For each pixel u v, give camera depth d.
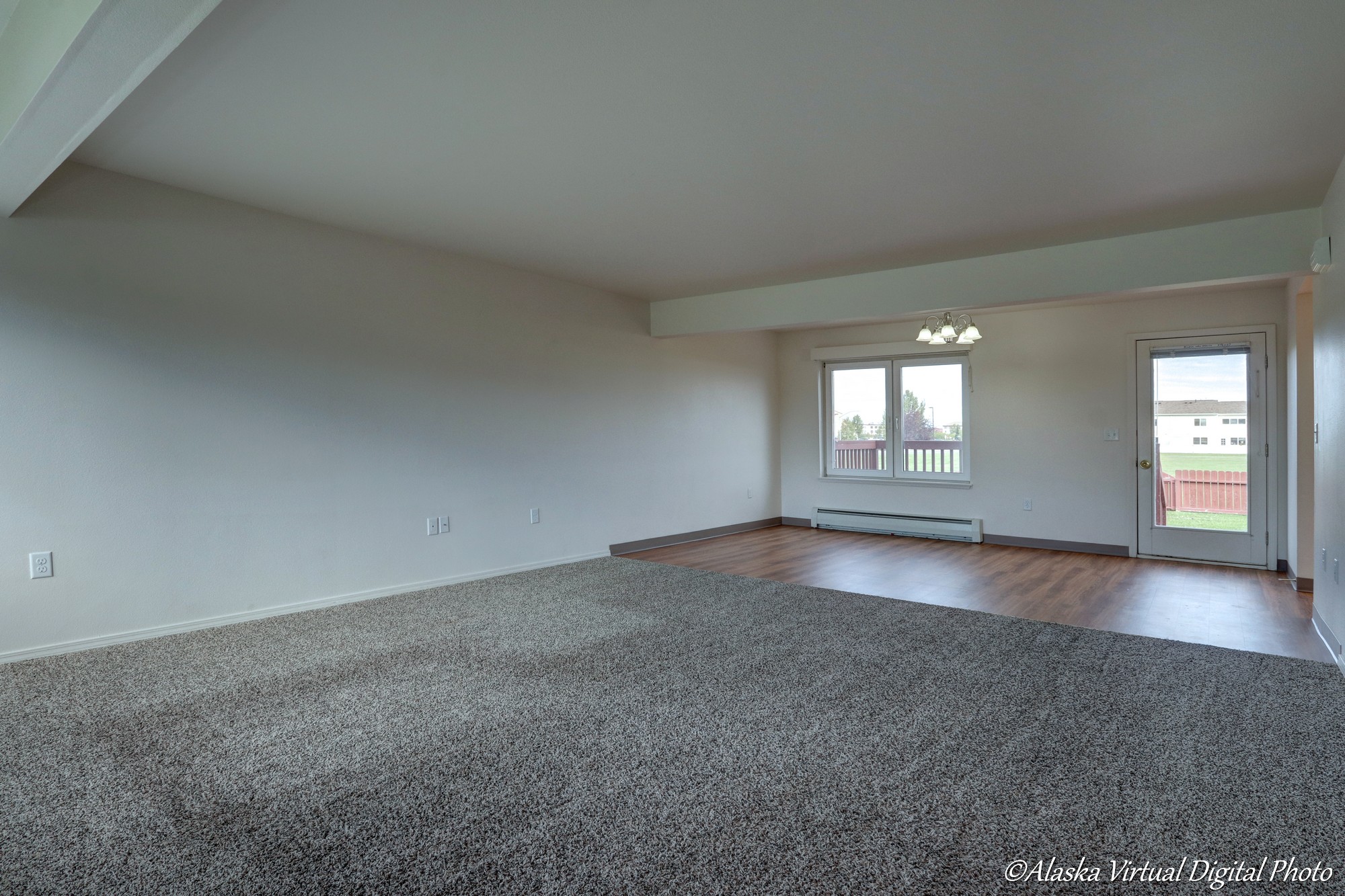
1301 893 1.71
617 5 2.04
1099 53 2.30
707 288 6.10
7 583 3.34
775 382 8.24
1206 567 5.61
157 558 3.77
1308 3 2.01
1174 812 2.07
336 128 2.93
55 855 1.89
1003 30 2.17
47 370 3.42
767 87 2.55
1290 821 2.01
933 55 2.32
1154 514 5.98
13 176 2.82
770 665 3.33
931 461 7.25
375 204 3.95
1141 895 1.71
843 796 2.17
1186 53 2.29
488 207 3.96
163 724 2.71
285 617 4.18
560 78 2.49
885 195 3.69
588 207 3.95
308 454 4.34
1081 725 2.65
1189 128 2.86
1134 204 3.81
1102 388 6.18
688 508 7.07
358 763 2.40
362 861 1.86
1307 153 3.11
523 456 5.57
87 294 3.53
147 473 3.73
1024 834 1.96
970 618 4.14
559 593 4.80
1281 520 5.42
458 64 2.39
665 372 6.84
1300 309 4.75
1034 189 3.58
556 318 5.81
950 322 5.21
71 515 3.50
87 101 2.24
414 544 4.88
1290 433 5.10
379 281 4.67
